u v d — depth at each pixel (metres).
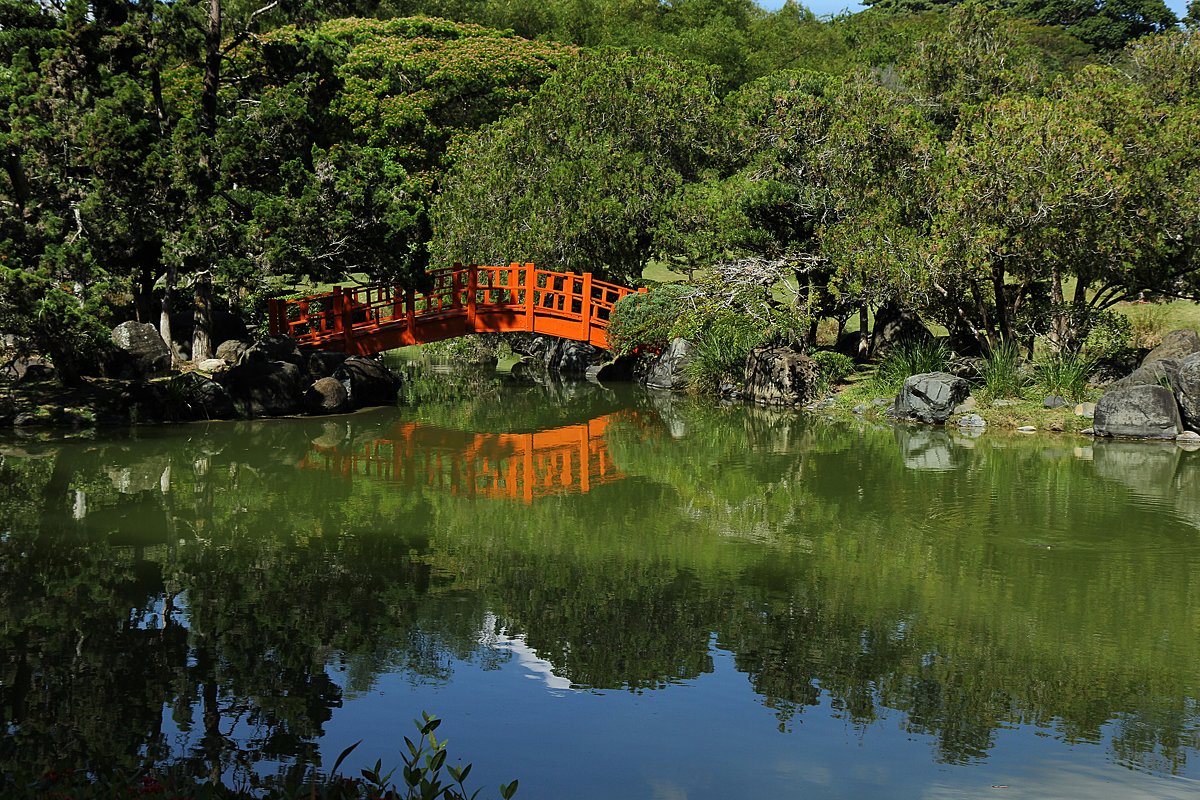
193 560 12.49
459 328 28.16
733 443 21.48
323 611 10.70
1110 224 21.45
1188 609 10.75
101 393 22.44
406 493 16.75
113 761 7.25
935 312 24.11
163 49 22.16
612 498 16.50
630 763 7.38
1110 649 9.67
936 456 19.45
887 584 11.64
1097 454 19.41
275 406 24.08
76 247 19.00
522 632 10.12
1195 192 21.64
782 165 27.86
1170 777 7.25
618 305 28.02
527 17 72.81
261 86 24.47
